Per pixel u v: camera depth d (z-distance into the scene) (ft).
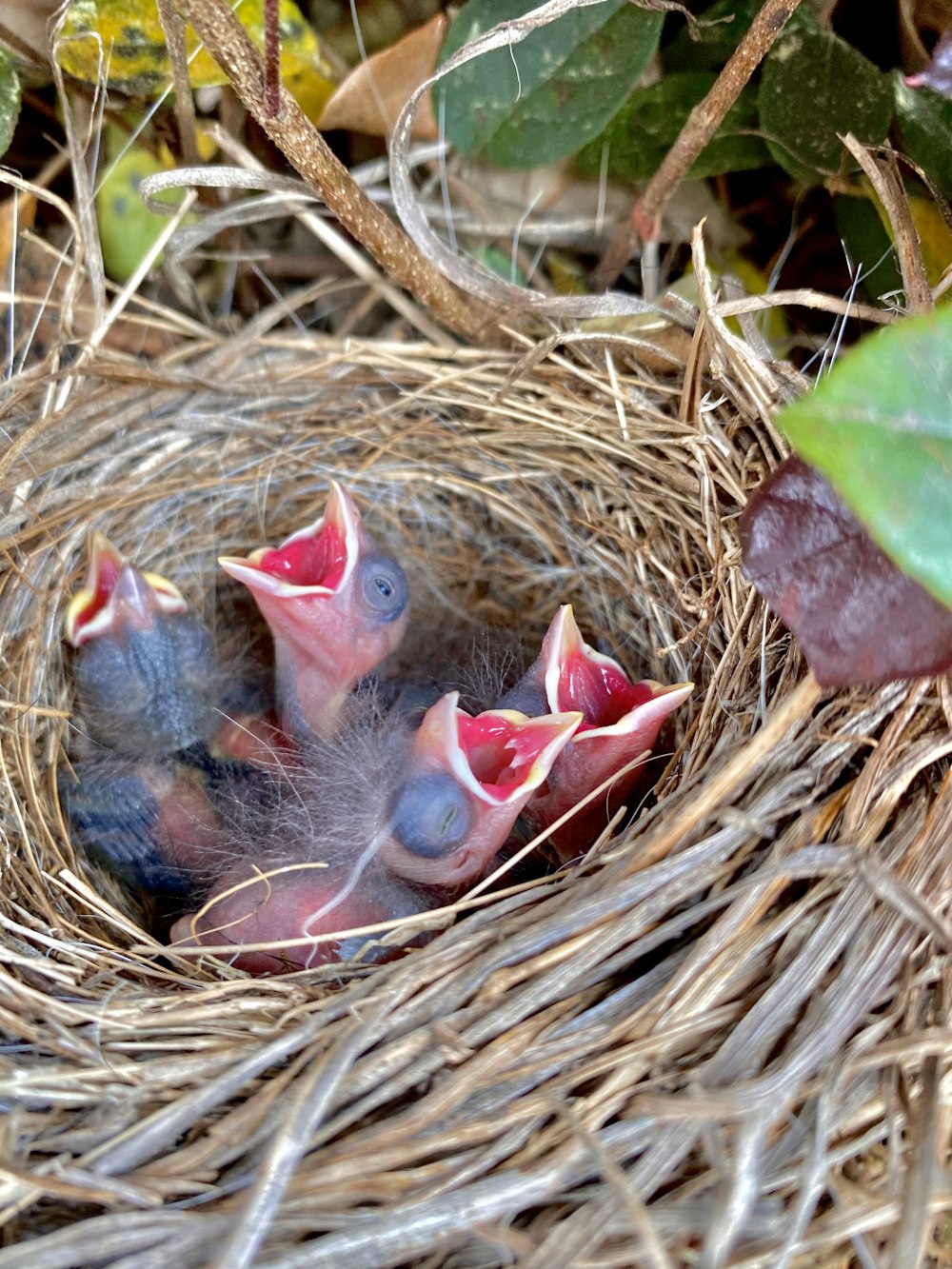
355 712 0.48
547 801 0.45
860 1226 0.31
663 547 0.48
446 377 0.50
